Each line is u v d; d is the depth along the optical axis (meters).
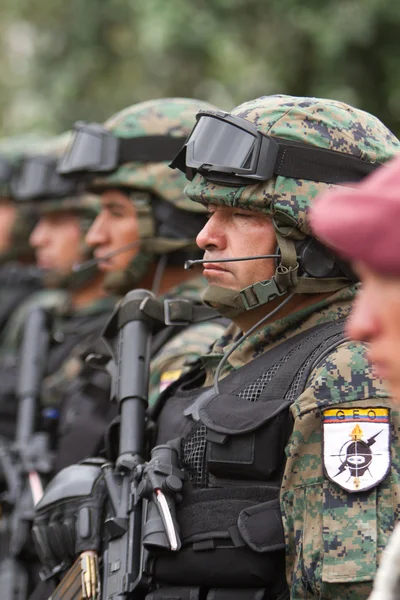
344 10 17.12
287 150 6.06
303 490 5.52
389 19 17.06
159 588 6.03
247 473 5.74
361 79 17.66
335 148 6.14
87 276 11.36
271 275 6.22
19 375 10.45
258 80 18.64
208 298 6.37
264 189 6.08
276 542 5.62
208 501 5.85
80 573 6.55
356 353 5.60
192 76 20.11
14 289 14.36
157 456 6.10
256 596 5.71
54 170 13.12
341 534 5.31
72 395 9.75
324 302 6.20
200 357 6.64
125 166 9.19
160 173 9.09
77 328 11.12
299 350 6.00
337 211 3.38
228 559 5.72
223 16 18.41
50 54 21.67
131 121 9.30
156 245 9.11
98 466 7.02
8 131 23.00
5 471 9.77
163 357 7.91
